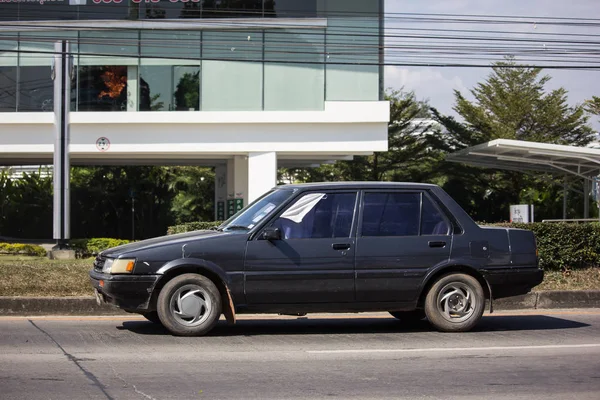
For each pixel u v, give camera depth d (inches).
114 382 261.7
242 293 350.6
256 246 352.8
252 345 337.1
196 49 903.7
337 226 362.3
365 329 390.3
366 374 278.1
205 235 360.8
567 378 275.4
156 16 902.4
